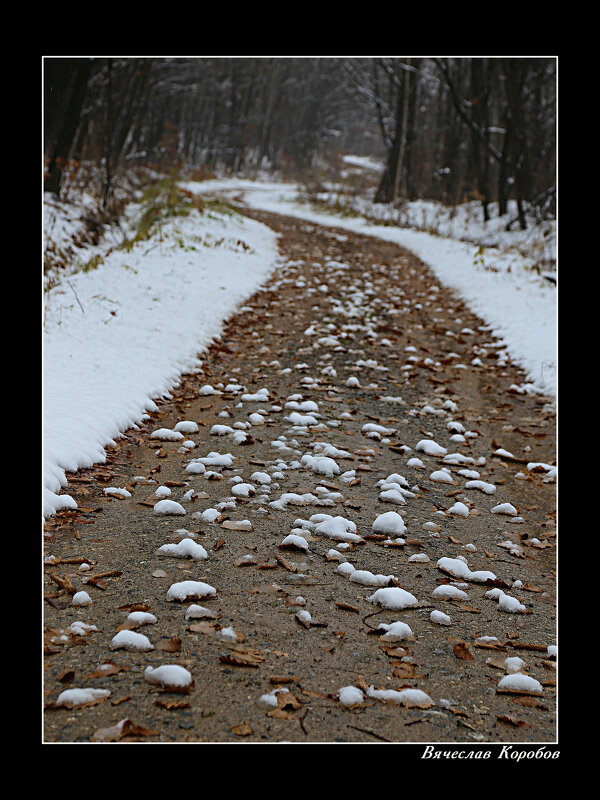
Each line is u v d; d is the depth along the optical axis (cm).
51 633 266
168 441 529
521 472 548
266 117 5978
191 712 229
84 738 213
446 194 3534
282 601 311
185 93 4484
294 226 2270
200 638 273
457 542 410
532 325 964
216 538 371
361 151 8144
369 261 1612
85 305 829
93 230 1482
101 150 2103
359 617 307
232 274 1198
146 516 394
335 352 861
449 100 3438
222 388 692
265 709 235
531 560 397
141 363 675
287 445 543
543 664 287
